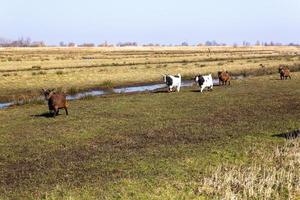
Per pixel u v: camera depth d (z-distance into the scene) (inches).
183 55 5083.7
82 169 682.8
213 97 1512.1
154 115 1167.0
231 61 3671.3
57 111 1230.9
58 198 540.7
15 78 2314.2
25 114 1258.0
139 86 2207.2
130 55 5142.7
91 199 533.0
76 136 929.5
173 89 1878.7
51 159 754.8
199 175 623.2
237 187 565.9
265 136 870.4
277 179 596.4
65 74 2527.1
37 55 5073.8
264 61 3631.9
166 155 746.2
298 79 2063.2
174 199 528.1
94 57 4544.8
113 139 893.8
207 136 892.6
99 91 2003.0
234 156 723.4
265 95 1528.1
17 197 557.3
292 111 1176.2
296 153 720.3
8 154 796.0
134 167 677.3
